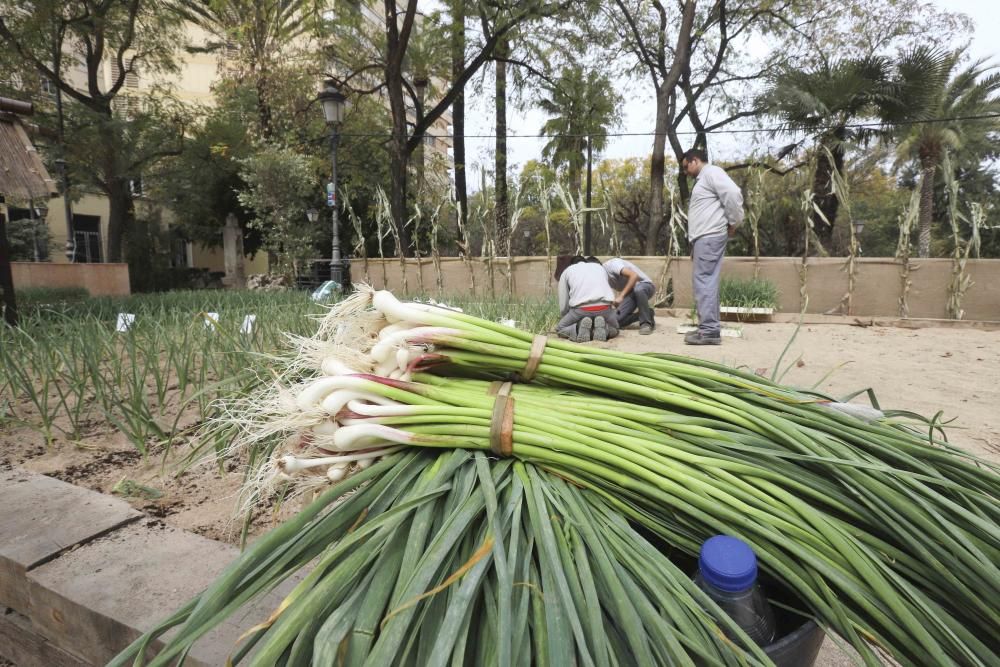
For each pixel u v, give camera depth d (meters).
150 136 18.39
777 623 1.02
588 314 5.57
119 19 17.00
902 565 0.91
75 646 1.45
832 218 17.92
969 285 7.36
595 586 0.87
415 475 1.11
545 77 18.48
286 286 12.95
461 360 1.28
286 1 16.27
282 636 0.71
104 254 24.86
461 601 0.75
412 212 17.56
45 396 2.54
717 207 5.13
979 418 2.94
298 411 1.17
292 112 17.55
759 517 0.94
